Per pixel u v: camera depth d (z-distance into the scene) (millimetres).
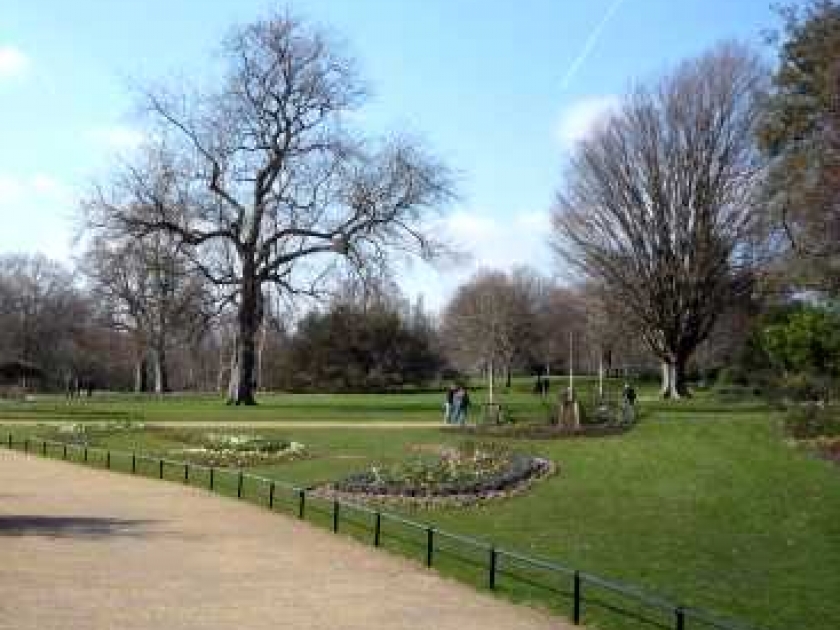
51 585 17641
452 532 24594
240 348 71062
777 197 49156
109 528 24547
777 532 24016
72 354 140500
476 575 20000
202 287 69750
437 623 15969
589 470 33344
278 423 53781
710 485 29547
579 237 74938
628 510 27062
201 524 25609
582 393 84188
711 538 23672
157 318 101750
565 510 27328
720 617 16812
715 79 72812
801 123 44031
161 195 66938
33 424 55188
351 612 16484
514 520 26172
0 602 16156
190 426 51656
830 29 42812
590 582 17438
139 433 48625
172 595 17203
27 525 24672
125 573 18984
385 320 113938
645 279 73625
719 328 84250
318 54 85688
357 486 30562
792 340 49031
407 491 29578
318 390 112812
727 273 72625
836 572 20531
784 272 48750
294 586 18422
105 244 68750
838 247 42188
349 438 44906
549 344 118000
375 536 23219
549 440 41062
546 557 21797
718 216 72375
